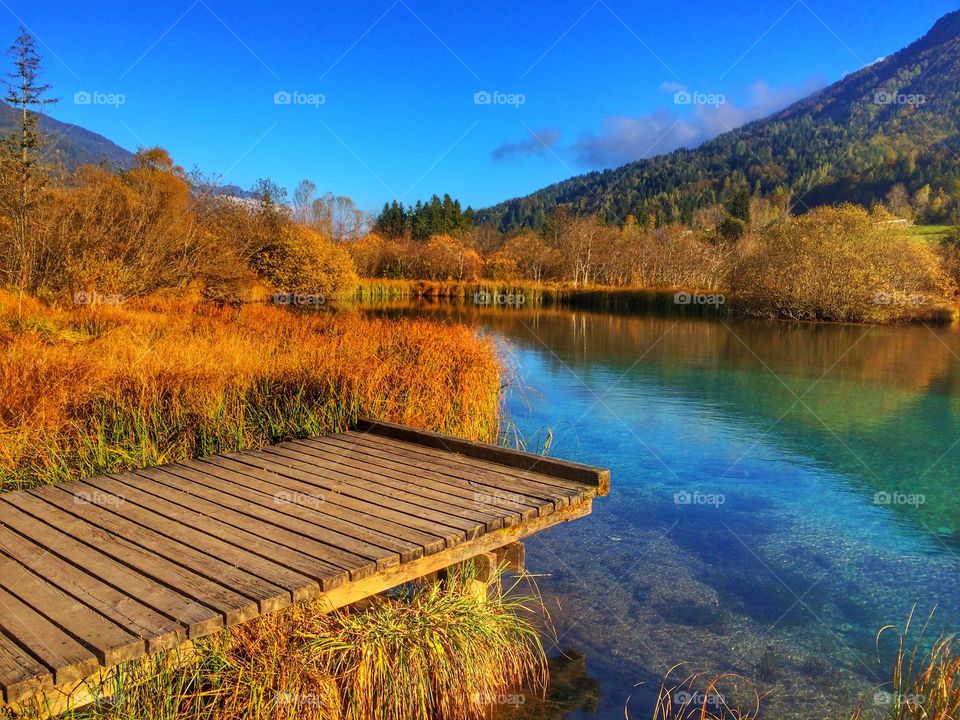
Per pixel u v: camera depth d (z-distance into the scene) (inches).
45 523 141.8
